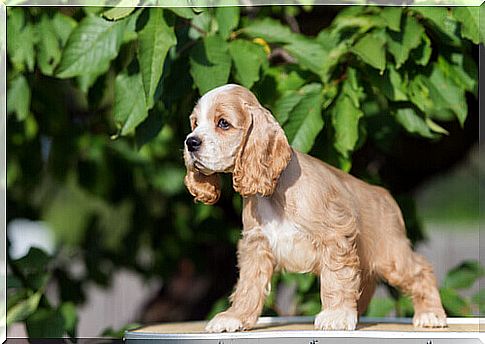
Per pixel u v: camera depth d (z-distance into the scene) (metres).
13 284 6.07
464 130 7.27
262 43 5.48
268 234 4.28
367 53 4.93
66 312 6.59
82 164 7.70
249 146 4.10
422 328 4.51
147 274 8.55
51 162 7.59
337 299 4.16
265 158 4.10
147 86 4.70
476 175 10.07
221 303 6.69
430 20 5.12
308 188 4.21
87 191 7.84
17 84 6.02
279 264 4.34
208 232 7.54
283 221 4.24
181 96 5.39
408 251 4.67
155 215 8.38
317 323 4.14
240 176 4.11
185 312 8.80
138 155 7.56
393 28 4.96
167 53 5.01
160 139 7.29
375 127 6.39
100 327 11.76
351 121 5.17
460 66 5.33
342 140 5.16
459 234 12.75
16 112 6.56
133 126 5.07
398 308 6.25
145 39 4.74
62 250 8.47
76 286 8.02
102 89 6.22
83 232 9.15
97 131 7.57
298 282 6.55
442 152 7.47
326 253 4.19
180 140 6.75
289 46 5.34
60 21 5.68
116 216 8.93
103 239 8.81
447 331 4.28
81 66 5.21
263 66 5.20
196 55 5.04
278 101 5.25
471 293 7.90
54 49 5.65
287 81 5.40
